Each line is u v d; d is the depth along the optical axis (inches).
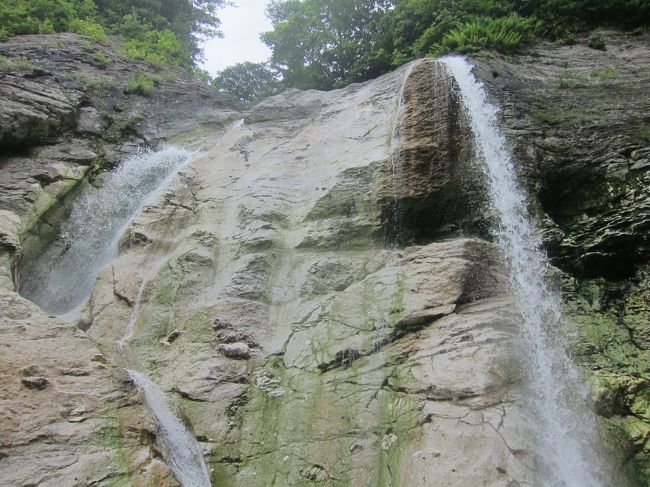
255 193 382.9
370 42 705.6
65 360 209.9
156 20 874.1
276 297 312.5
